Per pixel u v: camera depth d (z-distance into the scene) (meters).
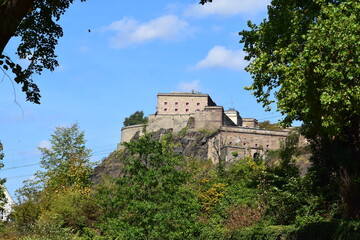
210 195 47.44
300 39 24.11
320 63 21.00
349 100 20.84
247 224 38.12
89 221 43.56
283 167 44.00
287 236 29.73
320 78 21.28
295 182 34.81
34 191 54.00
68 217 44.03
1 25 8.66
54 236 40.12
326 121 21.39
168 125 118.19
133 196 30.39
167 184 30.42
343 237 23.42
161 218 28.89
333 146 32.41
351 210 26.95
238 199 44.72
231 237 36.75
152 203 29.28
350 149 30.42
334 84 20.78
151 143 31.67
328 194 31.91
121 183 30.84
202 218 44.09
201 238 40.59
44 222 42.06
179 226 29.88
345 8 21.19
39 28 15.67
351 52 20.30
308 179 33.84
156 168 31.56
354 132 29.59
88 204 44.41
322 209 32.22
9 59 10.60
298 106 22.64
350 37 20.14
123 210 30.70
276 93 24.84
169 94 122.94
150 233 29.45
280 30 25.16
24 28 15.36
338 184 29.70
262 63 24.94
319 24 21.77
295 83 21.61
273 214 36.66
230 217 41.59
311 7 24.84
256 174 46.22
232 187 47.62
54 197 49.25
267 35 25.55
